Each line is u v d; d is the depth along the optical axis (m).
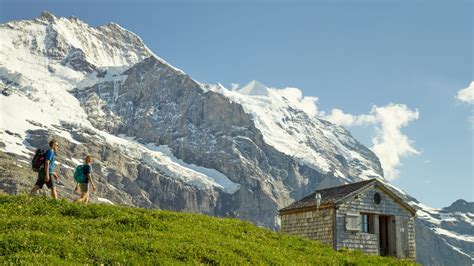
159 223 31.55
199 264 25.41
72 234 26.95
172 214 35.97
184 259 25.78
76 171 36.09
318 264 31.84
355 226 58.25
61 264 22.09
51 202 33.53
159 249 26.05
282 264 28.86
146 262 24.31
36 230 26.95
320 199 58.47
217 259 26.59
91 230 28.44
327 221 58.31
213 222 36.34
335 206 57.47
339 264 33.16
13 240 23.88
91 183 36.28
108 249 25.06
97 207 33.91
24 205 32.28
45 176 33.97
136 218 31.59
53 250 23.75
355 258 36.12
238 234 34.38
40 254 22.92
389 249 61.44
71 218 31.48
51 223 28.33
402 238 61.28
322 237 58.59
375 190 60.66
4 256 22.27
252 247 30.88
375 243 59.41
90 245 25.14
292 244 36.03
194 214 38.53
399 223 61.53
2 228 26.66
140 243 26.34
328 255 35.22
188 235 30.39
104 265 23.39
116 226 30.09
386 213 60.97
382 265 36.09
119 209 35.31
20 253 22.75
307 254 34.19
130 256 24.66
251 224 39.69
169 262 24.67
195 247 27.38
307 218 61.06
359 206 59.22
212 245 28.72
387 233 62.09
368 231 60.25
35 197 34.12
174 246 26.92
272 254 30.41
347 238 57.69
